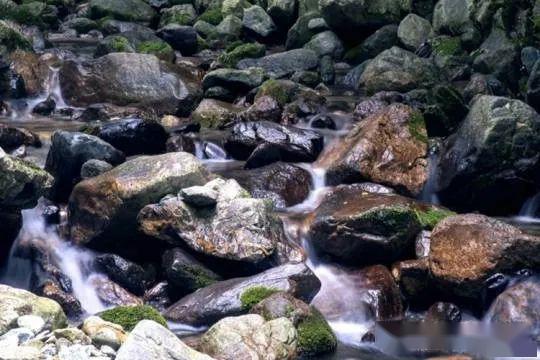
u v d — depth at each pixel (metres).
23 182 6.37
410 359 5.81
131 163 7.04
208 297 6.18
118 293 6.60
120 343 5.21
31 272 6.75
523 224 7.55
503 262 6.37
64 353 4.96
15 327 5.24
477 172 7.65
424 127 8.17
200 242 6.63
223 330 5.52
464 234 6.52
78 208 6.96
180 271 6.52
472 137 7.74
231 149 8.67
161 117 10.30
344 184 7.81
